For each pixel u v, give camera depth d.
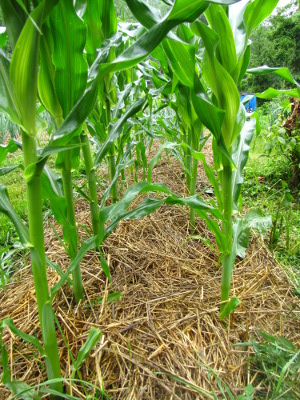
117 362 1.05
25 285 1.49
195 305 1.35
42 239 0.85
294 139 2.80
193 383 0.99
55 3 0.71
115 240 1.84
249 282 1.54
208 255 1.81
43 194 1.09
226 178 1.17
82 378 1.01
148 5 0.93
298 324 1.27
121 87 2.31
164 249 1.83
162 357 1.09
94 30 1.42
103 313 1.27
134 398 0.94
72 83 0.94
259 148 4.02
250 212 1.50
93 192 1.54
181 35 1.36
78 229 1.98
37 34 0.72
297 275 1.71
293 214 2.40
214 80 1.07
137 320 1.23
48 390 0.81
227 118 1.10
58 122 1.03
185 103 1.61
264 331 1.20
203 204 1.11
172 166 3.60
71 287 1.42
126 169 3.33
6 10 0.74
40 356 1.10
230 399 0.95
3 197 0.89
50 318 0.87
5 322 0.83
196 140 1.85
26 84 0.75
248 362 1.06
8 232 2.09
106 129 1.85
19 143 1.25
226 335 1.19
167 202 1.14
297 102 3.06
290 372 0.99
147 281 1.51
